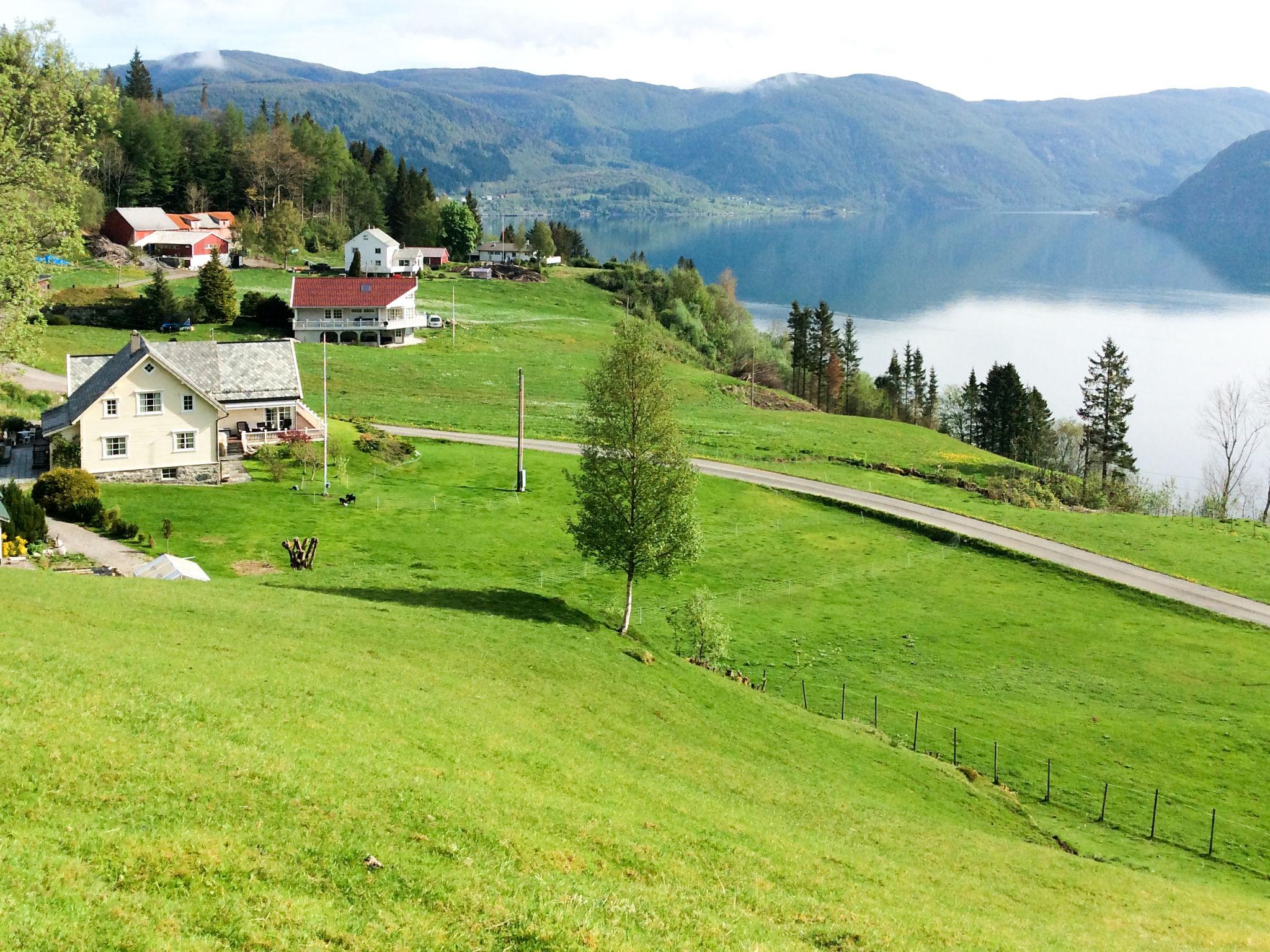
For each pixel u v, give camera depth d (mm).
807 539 85312
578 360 162625
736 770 37500
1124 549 87750
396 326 161000
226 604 40812
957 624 69688
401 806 22891
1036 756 51938
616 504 53562
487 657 41062
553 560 72688
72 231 57781
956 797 44500
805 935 22016
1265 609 75125
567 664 43219
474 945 17875
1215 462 174750
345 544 70438
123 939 15594
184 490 77375
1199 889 38750
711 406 145375
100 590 39156
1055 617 72312
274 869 18812
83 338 131625
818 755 43969
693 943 19672
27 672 25406
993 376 164875
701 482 97625
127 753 21781
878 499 96812
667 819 28250
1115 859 41656
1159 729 55844
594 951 18344
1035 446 164500
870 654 63594
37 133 55062
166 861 18125
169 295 146750
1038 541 87438
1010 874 34219
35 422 86500
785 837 29875
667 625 62938
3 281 54219
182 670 29062
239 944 16375
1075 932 28656
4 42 53781
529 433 110938
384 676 34438
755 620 67562
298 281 159500
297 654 34688
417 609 47594
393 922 17953
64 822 18453
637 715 40469
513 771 28438
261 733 24969
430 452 99062
